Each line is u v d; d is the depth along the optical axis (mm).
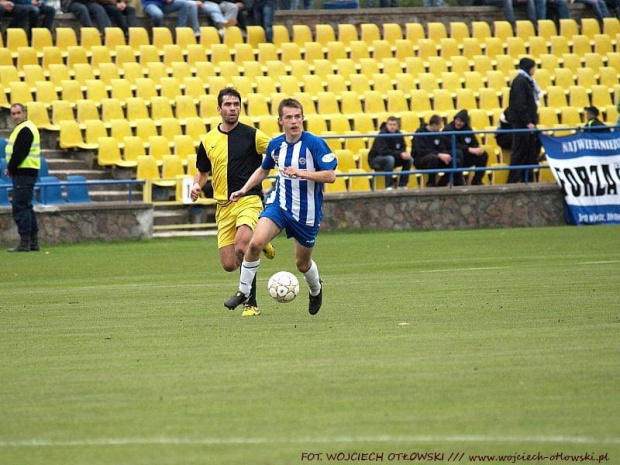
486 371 27172
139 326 36656
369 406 23766
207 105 91312
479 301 41062
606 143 87625
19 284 52156
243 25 101062
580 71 105812
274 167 38125
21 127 68125
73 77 92000
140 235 76688
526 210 85812
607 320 35344
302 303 41938
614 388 25047
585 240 71250
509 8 109125
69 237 74812
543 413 22875
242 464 19672
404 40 104500
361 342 32062
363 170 88000
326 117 93188
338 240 75000
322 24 105188
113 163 83938
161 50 97062
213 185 39750
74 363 29734
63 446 21141
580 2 112562
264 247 39000
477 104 100938
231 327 35875
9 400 25172
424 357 29297
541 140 86688
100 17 95750
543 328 33938
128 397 25203
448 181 87500
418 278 50375
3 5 92062
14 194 68625
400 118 95062
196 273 56219
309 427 22156
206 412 23562
